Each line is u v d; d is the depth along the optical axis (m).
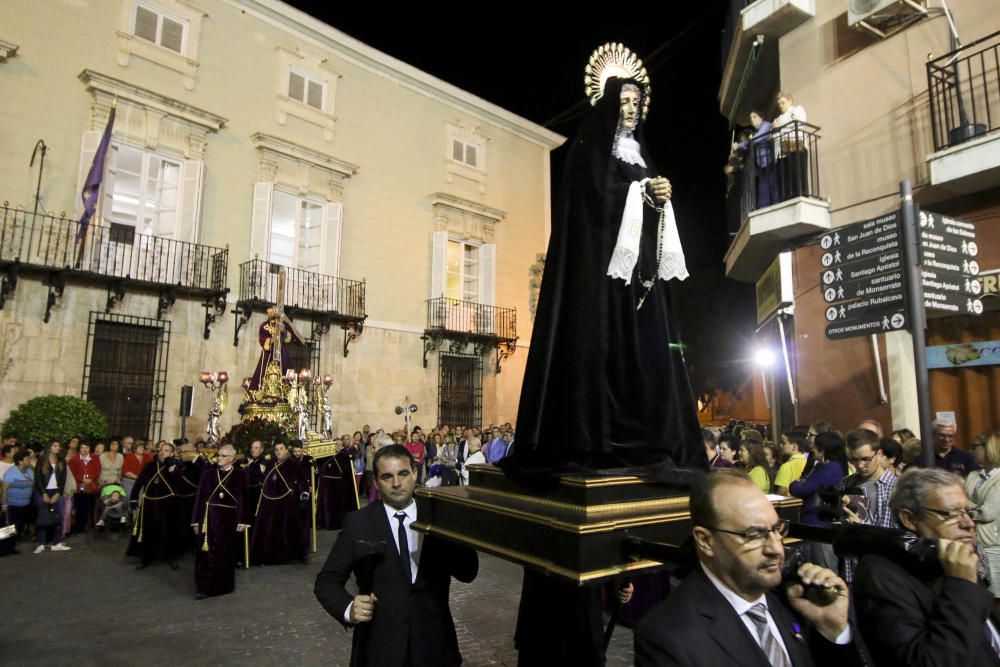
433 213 19.61
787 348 9.33
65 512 10.15
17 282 12.35
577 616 2.40
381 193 18.47
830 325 5.38
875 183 8.03
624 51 2.63
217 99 15.55
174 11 14.98
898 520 2.26
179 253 14.44
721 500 1.52
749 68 10.92
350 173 17.64
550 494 1.92
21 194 12.64
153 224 14.36
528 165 22.56
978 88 7.04
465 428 17.38
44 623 6.06
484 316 20.11
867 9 7.86
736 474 1.60
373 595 2.70
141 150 14.25
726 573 1.53
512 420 20.78
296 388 12.55
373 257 18.08
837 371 8.27
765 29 9.43
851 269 5.14
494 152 21.53
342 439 14.45
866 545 1.68
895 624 1.82
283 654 5.24
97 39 13.80
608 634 2.29
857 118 8.32
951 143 6.87
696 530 1.58
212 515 7.20
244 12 16.23
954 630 1.65
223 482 7.38
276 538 8.83
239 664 5.00
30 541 10.17
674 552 1.55
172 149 14.62
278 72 16.73
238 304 15.08
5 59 12.61
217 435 12.30
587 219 2.26
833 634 1.55
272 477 9.02
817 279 8.64
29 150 12.81
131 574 8.16
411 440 15.38
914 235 4.05
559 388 2.15
